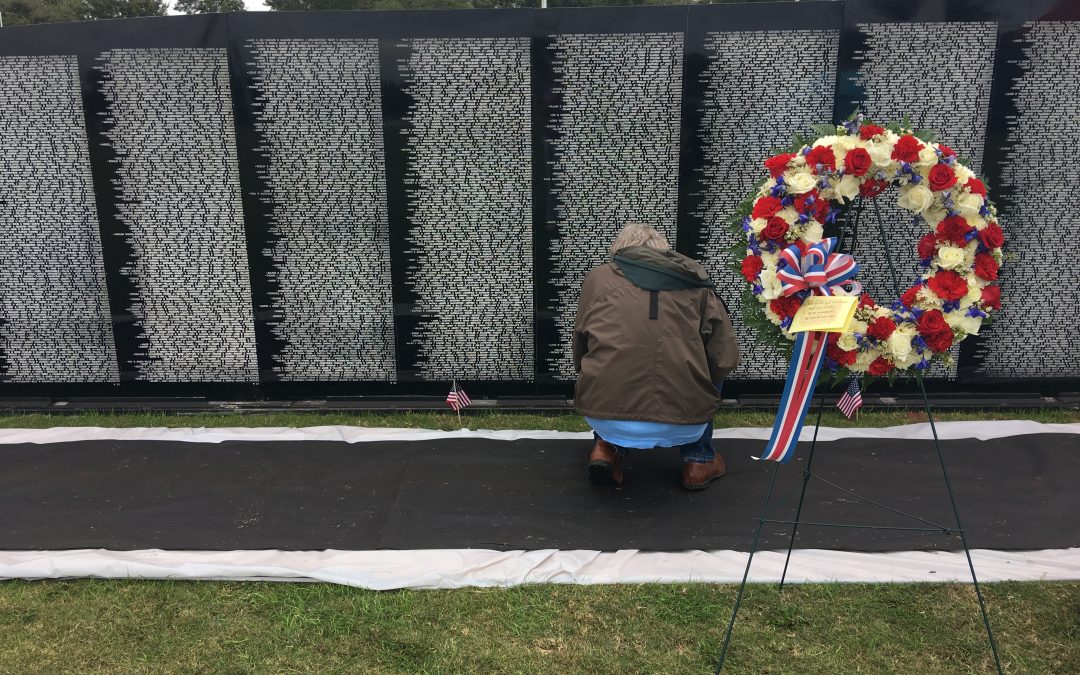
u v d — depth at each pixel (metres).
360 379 4.97
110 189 4.71
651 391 3.27
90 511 3.49
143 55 4.54
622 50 4.46
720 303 3.42
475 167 4.63
